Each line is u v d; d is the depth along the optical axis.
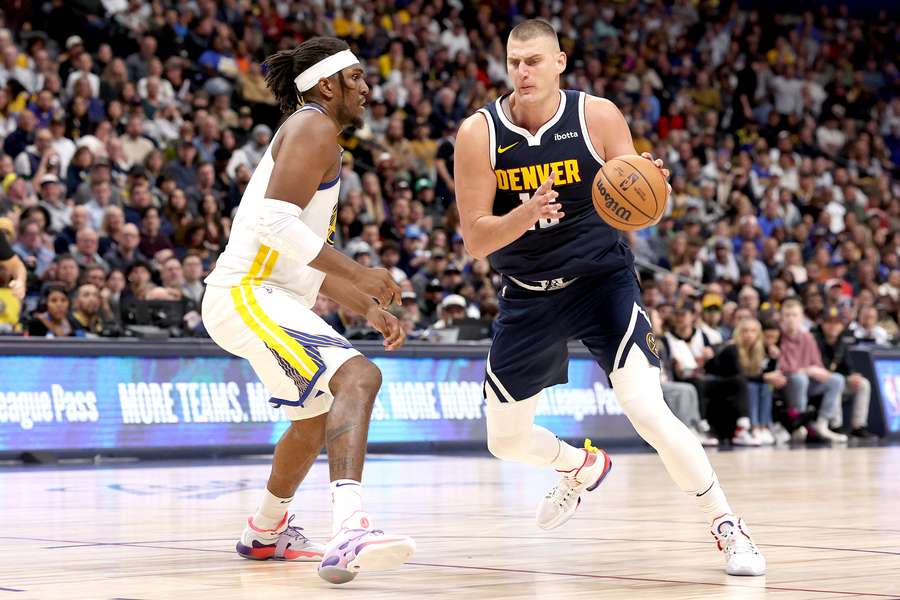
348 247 11.61
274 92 3.48
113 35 13.41
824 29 20.45
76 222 10.23
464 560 3.48
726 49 19.17
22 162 11.04
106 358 8.43
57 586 2.93
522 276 3.64
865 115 19.03
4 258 8.76
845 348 12.12
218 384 8.88
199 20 13.94
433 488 6.21
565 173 3.53
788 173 16.84
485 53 16.62
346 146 13.70
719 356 11.09
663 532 4.21
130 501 5.54
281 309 3.26
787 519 4.62
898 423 12.31
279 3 14.88
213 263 10.93
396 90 14.64
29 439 8.07
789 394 11.45
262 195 3.32
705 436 10.93
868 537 4.01
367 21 15.52
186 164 11.97
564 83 16.39
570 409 10.20
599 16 18.36
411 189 13.78
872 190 17.28
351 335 9.78
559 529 4.32
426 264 11.72
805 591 2.85
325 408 3.32
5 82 11.98
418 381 9.60
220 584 2.99
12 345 8.07
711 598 2.75
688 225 14.30
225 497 5.75
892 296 14.53
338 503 2.97
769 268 14.52
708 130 17.03
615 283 3.60
